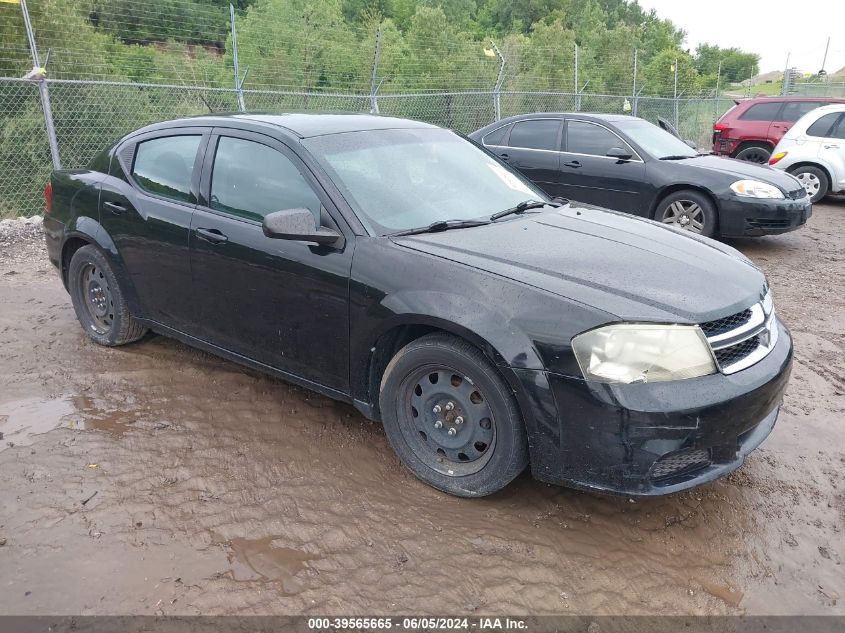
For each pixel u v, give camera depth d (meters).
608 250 3.05
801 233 9.18
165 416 3.66
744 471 3.25
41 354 4.46
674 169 7.66
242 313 3.53
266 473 3.13
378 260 2.96
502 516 2.84
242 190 3.50
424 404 2.96
